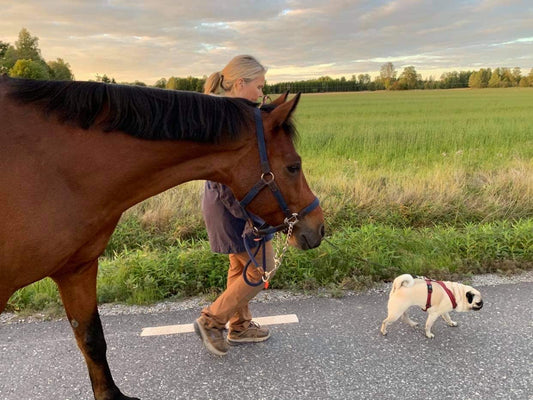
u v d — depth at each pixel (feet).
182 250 14.85
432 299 10.07
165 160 6.97
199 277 13.30
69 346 10.27
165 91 7.00
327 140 44.37
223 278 13.25
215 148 7.10
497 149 35.88
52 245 6.25
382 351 9.91
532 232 15.40
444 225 18.74
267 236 9.26
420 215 19.24
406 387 8.63
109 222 7.02
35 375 9.20
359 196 20.15
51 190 6.18
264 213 7.67
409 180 22.86
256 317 11.52
